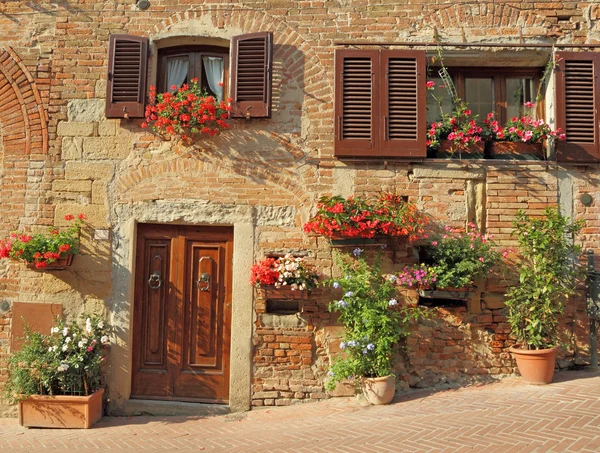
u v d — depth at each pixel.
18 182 6.43
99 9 6.57
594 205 6.16
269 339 6.14
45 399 5.55
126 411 6.12
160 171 6.35
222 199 6.29
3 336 6.29
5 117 6.53
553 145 6.21
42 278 6.31
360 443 4.44
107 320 6.24
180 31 6.48
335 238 5.91
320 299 6.14
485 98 6.66
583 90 6.21
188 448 4.80
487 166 6.21
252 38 6.36
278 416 5.68
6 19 6.62
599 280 5.88
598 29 6.35
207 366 6.28
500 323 6.10
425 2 6.45
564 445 3.87
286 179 6.30
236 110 6.29
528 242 5.82
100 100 6.47
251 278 6.02
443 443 4.18
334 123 6.23
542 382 5.60
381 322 5.60
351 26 6.46
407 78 6.28
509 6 6.39
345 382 6.06
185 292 6.36
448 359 6.06
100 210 6.35
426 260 6.15
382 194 6.13
